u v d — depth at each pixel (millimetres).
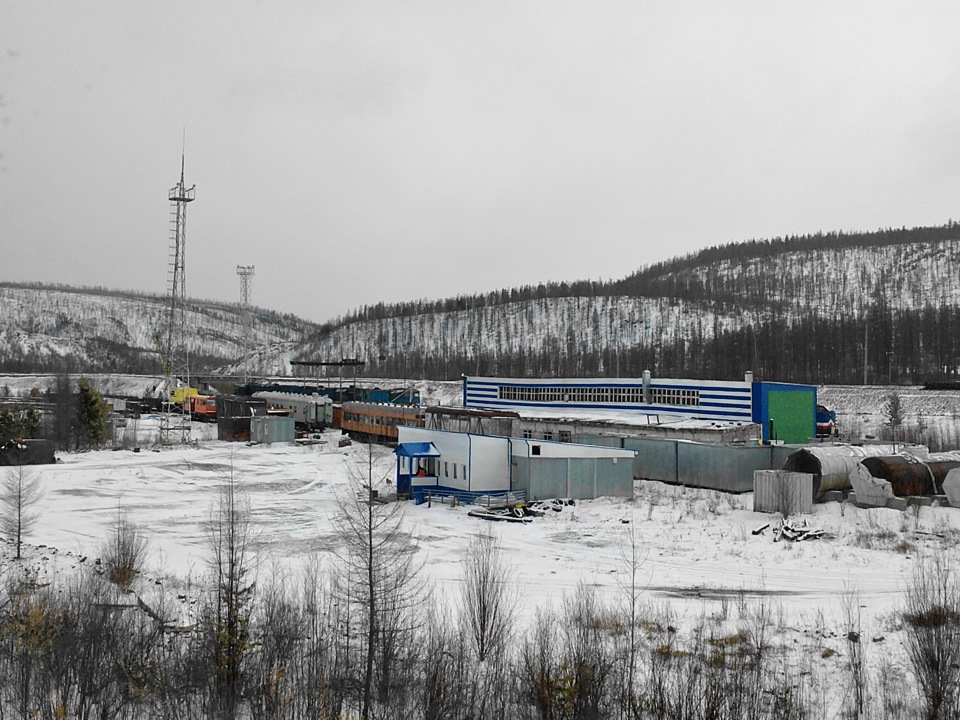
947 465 44000
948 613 24156
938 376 138375
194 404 124562
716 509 44531
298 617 23547
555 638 22328
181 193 99500
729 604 27531
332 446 85750
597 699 18922
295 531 42062
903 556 33438
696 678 20203
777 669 21344
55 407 93062
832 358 152125
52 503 51281
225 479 61969
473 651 21859
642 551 35938
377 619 20922
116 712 18156
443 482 52000
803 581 30438
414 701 19281
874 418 106562
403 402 116375
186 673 19359
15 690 19000
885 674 20188
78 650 20453
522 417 75688
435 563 33906
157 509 49656
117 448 84438
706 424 64875
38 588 27281
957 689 19266
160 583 28891
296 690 19344
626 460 49562
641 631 24156
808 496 41938
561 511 45500
